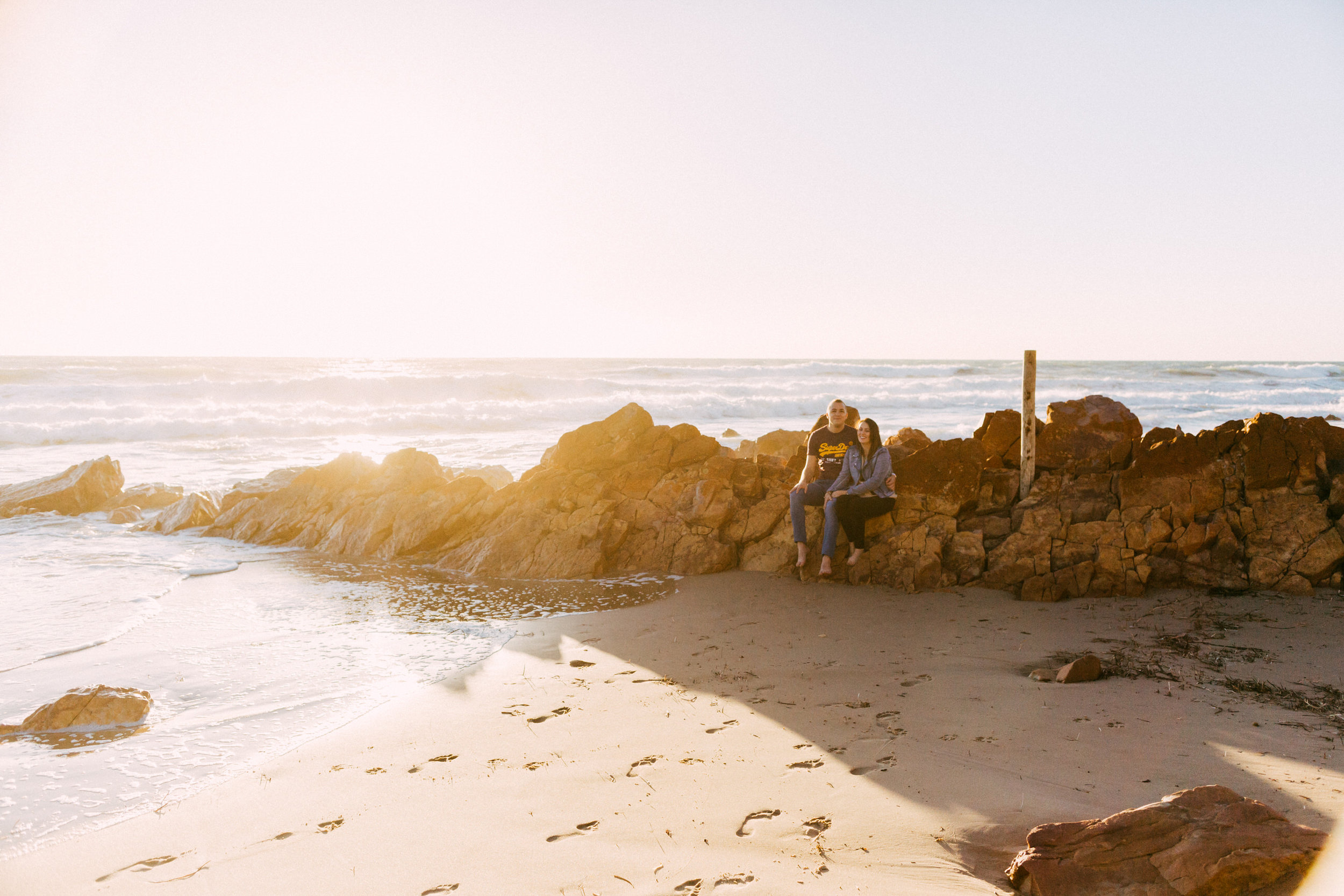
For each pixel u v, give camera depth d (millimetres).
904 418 30203
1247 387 49406
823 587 7902
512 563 9227
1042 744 4156
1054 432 8211
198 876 3352
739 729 4633
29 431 24672
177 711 5305
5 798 4125
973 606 7055
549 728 4812
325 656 6352
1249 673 5125
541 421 31547
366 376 37500
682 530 9094
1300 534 6965
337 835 3635
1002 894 2885
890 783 3822
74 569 9445
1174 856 2746
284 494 11859
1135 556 7215
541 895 3072
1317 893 2430
